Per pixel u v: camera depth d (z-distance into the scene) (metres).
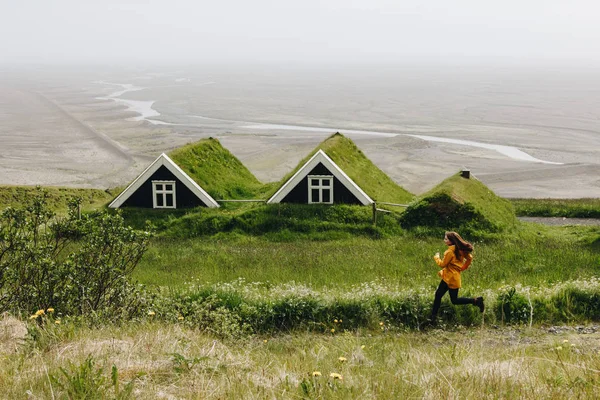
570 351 12.61
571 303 18.55
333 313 17.95
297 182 36.78
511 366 10.33
